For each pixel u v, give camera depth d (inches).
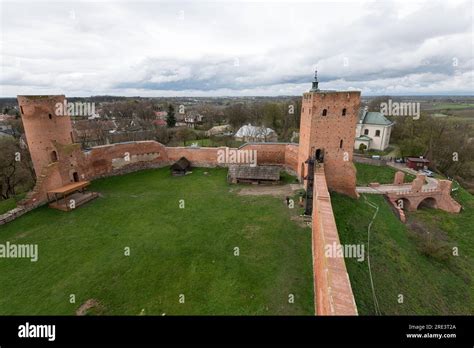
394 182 1275.8
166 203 1001.5
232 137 2463.1
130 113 3513.8
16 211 887.1
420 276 708.7
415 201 1151.0
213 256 688.4
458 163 1727.4
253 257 681.0
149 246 735.7
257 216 885.8
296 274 619.8
